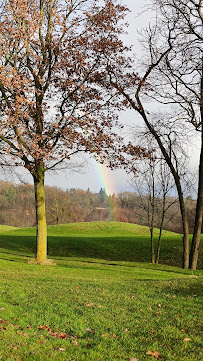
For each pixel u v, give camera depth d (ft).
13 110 60.44
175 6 67.87
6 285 37.96
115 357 20.51
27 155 61.67
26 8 60.18
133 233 159.53
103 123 69.00
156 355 20.88
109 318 27.25
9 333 22.52
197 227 73.56
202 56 67.72
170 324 26.07
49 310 28.48
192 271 66.13
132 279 50.80
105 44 67.97
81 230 166.91
